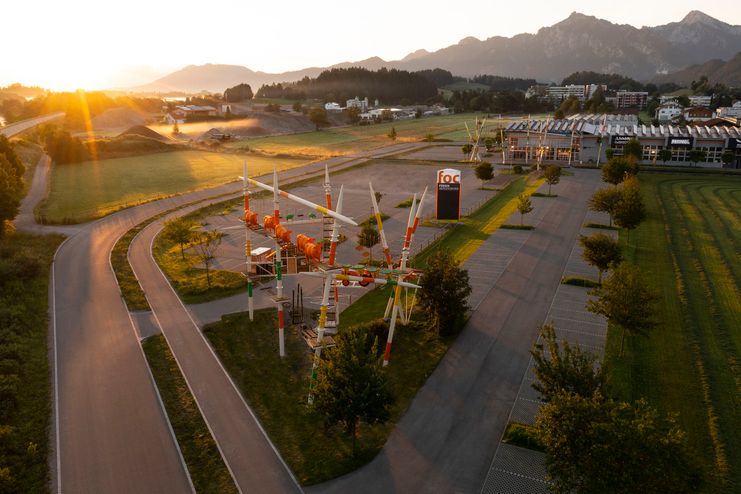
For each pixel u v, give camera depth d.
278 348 40.72
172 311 47.69
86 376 36.81
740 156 118.06
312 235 72.88
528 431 29.28
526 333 41.78
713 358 37.28
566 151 131.25
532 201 88.56
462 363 37.56
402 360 38.09
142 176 119.50
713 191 94.56
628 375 34.97
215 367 38.12
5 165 89.56
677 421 30.28
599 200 71.00
